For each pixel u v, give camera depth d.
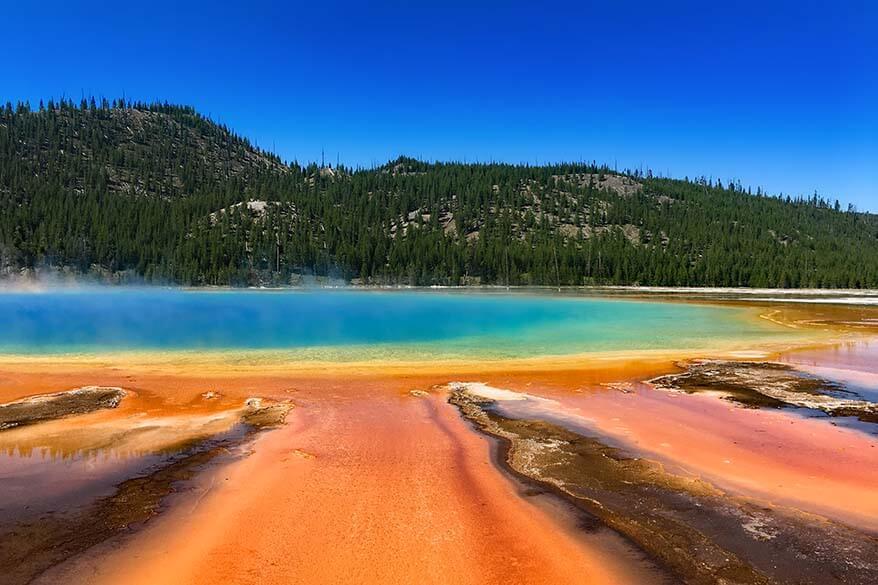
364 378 13.41
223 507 6.07
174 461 7.55
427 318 31.20
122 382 12.57
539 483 6.92
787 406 10.88
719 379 13.47
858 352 17.94
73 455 7.76
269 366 14.79
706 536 5.51
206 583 4.61
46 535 5.43
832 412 10.41
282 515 5.89
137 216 105.12
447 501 6.31
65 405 10.50
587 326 26.78
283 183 147.00
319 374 13.80
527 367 15.02
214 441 8.48
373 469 7.33
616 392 12.16
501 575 4.76
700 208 137.00
